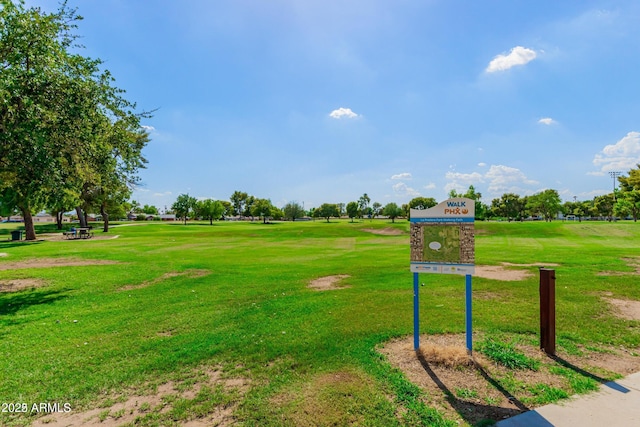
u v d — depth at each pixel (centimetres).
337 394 370
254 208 9181
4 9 930
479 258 1438
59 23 1116
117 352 501
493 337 529
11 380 420
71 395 384
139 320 655
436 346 486
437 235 470
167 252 1830
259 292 865
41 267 1284
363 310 686
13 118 926
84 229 3197
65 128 988
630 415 321
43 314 705
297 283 972
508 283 931
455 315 645
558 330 557
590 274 1020
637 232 3338
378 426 316
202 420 332
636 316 629
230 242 2642
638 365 434
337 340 526
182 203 7706
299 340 530
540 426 308
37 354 497
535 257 1448
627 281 915
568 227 3825
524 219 10394
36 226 5531
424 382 394
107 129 1209
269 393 377
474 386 384
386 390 378
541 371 418
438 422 317
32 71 937
